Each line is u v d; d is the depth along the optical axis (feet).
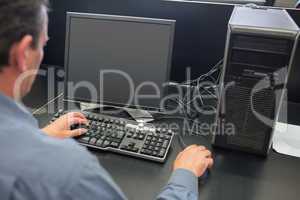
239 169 3.05
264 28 2.69
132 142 3.20
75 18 3.73
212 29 4.19
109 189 1.60
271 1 5.63
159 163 3.06
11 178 1.38
